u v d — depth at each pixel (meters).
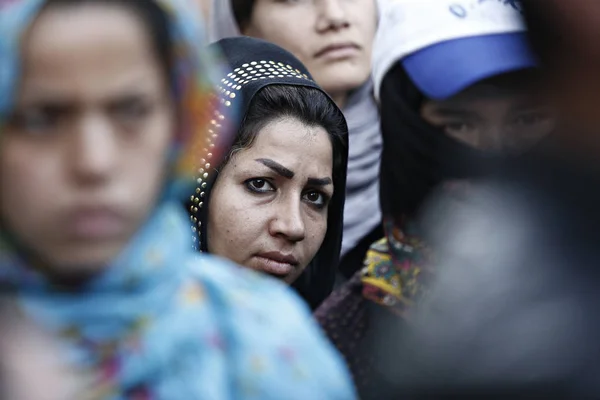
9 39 2.72
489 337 3.14
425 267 4.90
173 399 2.95
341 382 3.26
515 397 3.06
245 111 5.35
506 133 5.55
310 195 5.51
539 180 3.33
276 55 5.68
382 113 5.95
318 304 5.96
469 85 5.53
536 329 3.08
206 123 3.17
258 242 5.34
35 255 2.89
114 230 2.87
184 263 3.06
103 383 2.90
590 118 3.28
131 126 2.88
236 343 3.12
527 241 3.22
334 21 7.63
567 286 3.11
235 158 5.33
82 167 2.80
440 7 5.82
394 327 4.15
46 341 2.84
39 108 2.79
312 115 5.46
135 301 2.92
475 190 3.70
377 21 7.84
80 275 2.91
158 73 2.94
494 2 5.76
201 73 3.04
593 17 3.22
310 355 3.22
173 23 2.94
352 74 7.70
